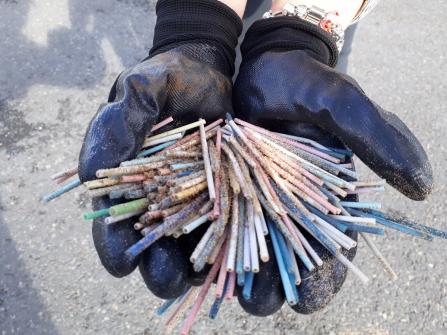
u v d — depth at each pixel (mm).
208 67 297
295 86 280
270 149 274
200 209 242
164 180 250
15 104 595
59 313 491
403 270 526
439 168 593
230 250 233
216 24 322
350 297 510
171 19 323
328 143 292
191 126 278
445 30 705
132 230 245
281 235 253
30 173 554
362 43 679
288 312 500
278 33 320
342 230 260
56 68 626
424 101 641
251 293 246
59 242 522
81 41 650
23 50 637
